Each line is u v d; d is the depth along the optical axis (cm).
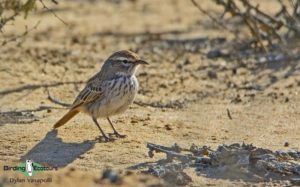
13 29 2419
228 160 1283
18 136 1485
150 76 1962
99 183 1212
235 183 1241
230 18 2445
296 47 2088
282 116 1616
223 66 2039
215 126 1554
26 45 2247
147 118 1608
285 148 1401
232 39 2278
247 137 1477
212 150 1352
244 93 1808
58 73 1992
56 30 2456
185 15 2650
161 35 2403
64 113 1669
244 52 2142
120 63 1481
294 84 1852
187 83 1905
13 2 1766
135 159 1349
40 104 1741
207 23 2497
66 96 1805
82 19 2631
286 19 2073
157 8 2784
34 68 2025
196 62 2094
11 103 1747
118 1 2906
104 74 1489
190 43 2292
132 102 1573
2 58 2098
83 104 1505
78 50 2230
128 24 2570
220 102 1745
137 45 2303
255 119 1600
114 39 2378
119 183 1216
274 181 1250
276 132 1508
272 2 2656
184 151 1357
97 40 2359
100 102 1484
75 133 1509
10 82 1895
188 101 1759
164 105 1727
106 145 1431
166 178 1244
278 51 2077
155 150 1353
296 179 1249
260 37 2064
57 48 2236
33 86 1858
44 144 1441
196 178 1255
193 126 1555
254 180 1253
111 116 1620
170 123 1575
